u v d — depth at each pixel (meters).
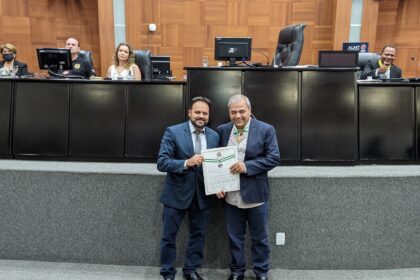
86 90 3.06
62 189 2.81
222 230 2.80
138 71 3.99
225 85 2.92
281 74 2.92
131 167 2.93
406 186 2.75
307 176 2.72
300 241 2.79
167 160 2.40
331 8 6.73
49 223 2.85
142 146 3.07
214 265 2.85
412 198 2.77
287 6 6.79
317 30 6.80
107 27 6.37
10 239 2.88
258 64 3.39
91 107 3.07
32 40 6.51
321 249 2.80
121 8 6.51
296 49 3.49
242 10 6.81
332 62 2.96
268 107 2.93
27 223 2.86
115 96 3.06
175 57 6.84
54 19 6.57
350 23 6.50
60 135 3.08
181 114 3.03
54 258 2.89
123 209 2.81
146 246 2.84
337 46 6.48
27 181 2.82
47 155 3.09
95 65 6.81
